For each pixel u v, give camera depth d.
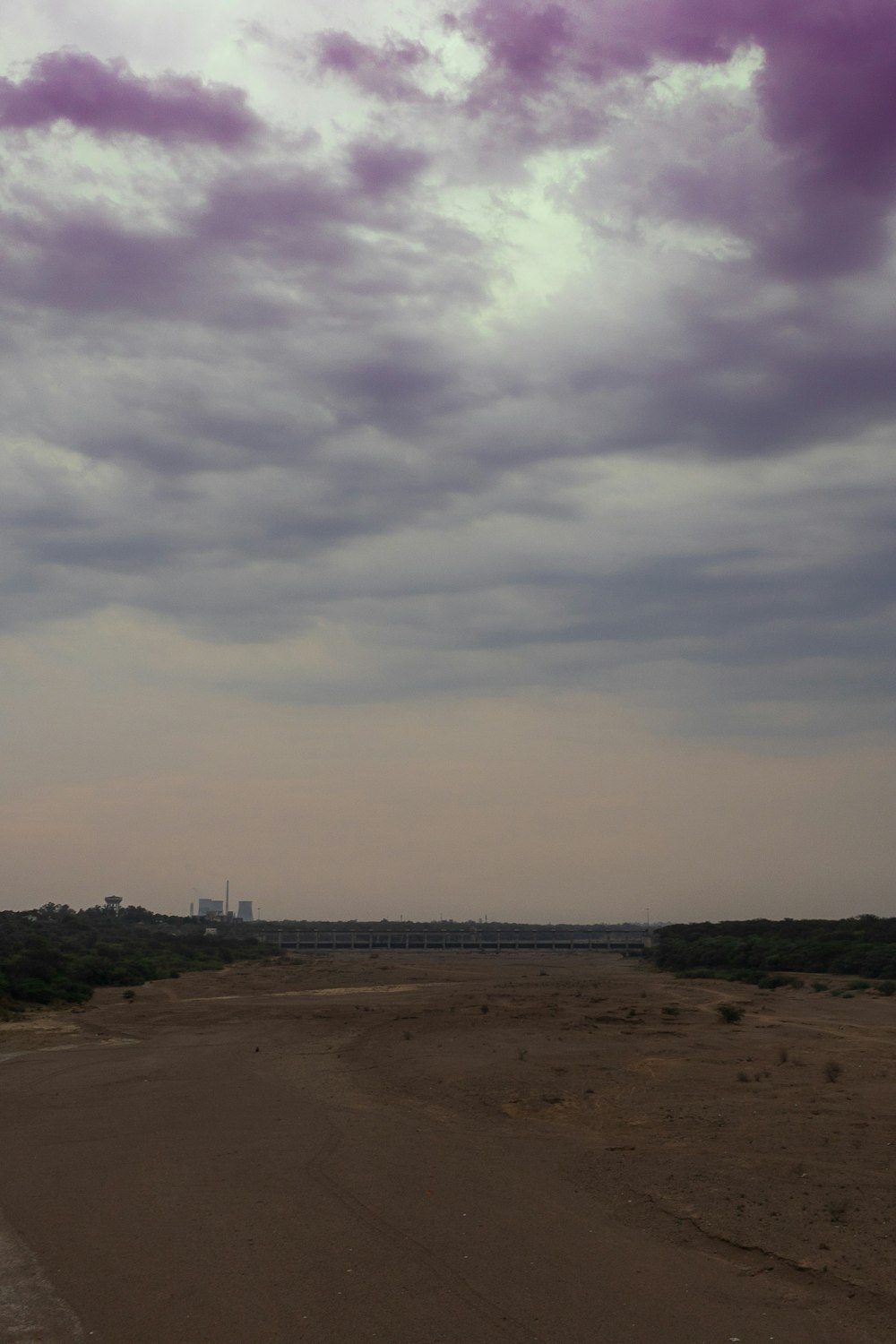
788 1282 12.11
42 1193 17.11
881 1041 40.34
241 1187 16.97
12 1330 11.09
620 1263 12.82
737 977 99.31
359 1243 13.74
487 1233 14.13
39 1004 66.12
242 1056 37.75
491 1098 26.20
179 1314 11.38
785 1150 19.06
